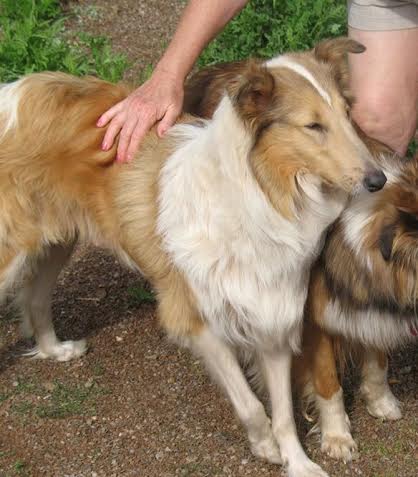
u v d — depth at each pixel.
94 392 2.34
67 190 2.17
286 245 1.91
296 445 2.12
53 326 2.48
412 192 1.90
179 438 2.21
